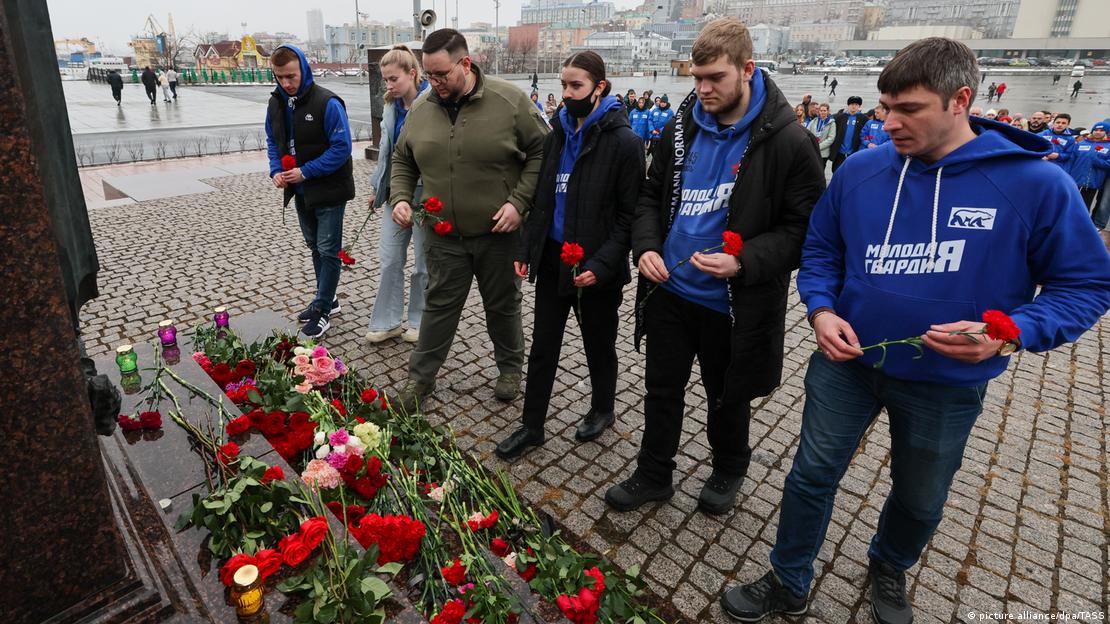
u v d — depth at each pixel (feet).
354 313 15.51
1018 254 5.21
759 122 6.75
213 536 5.69
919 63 5.02
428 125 9.78
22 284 3.99
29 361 4.13
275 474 6.45
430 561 6.56
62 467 4.44
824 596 7.44
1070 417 11.56
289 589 5.28
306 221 13.92
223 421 7.82
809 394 6.52
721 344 7.63
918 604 7.37
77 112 69.97
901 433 6.09
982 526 8.64
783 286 7.14
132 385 8.61
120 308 15.66
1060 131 27.27
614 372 10.09
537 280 9.32
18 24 4.25
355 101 99.66
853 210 5.98
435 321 10.55
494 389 11.82
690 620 7.07
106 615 4.82
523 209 9.76
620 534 8.29
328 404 8.80
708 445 10.34
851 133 35.73
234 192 29.37
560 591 6.28
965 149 5.28
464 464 8.38
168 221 23.99
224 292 16.79
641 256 7.66
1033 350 5.01
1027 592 7.57
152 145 45.83
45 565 4.54
